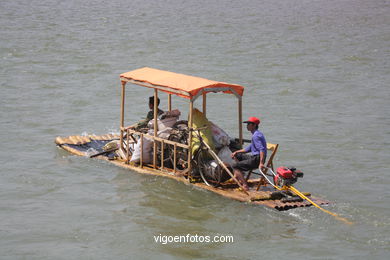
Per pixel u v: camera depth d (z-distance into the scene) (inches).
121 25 2134.6
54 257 413.7
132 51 1518.2
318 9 3056.1
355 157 655.8
